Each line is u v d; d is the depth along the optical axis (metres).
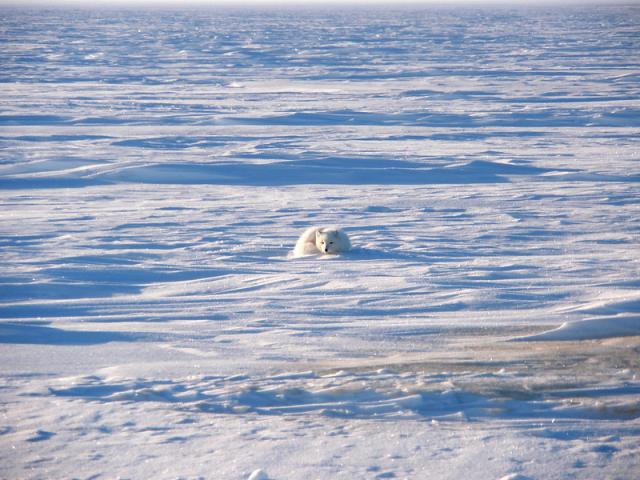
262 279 29.33
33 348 19.45
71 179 59.75
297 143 80.12
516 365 18.20
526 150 75.81
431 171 63.25
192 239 38.97
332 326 22.12
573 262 32.12
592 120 99.00
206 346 19.97
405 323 22.34
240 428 13.41
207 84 154.75
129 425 13.53
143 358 18.73
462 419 14.34
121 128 92.12
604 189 55.41
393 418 14.41
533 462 11.80
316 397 15.71
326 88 146.75
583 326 21.45
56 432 13.12
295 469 11.46
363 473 11.32
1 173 62.38
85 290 27.92
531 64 197.25
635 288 26.77
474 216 45.88
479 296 25.53
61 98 124.25
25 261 32.84
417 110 109.25
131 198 53.03
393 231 41.12
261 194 54.84
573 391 16.19
